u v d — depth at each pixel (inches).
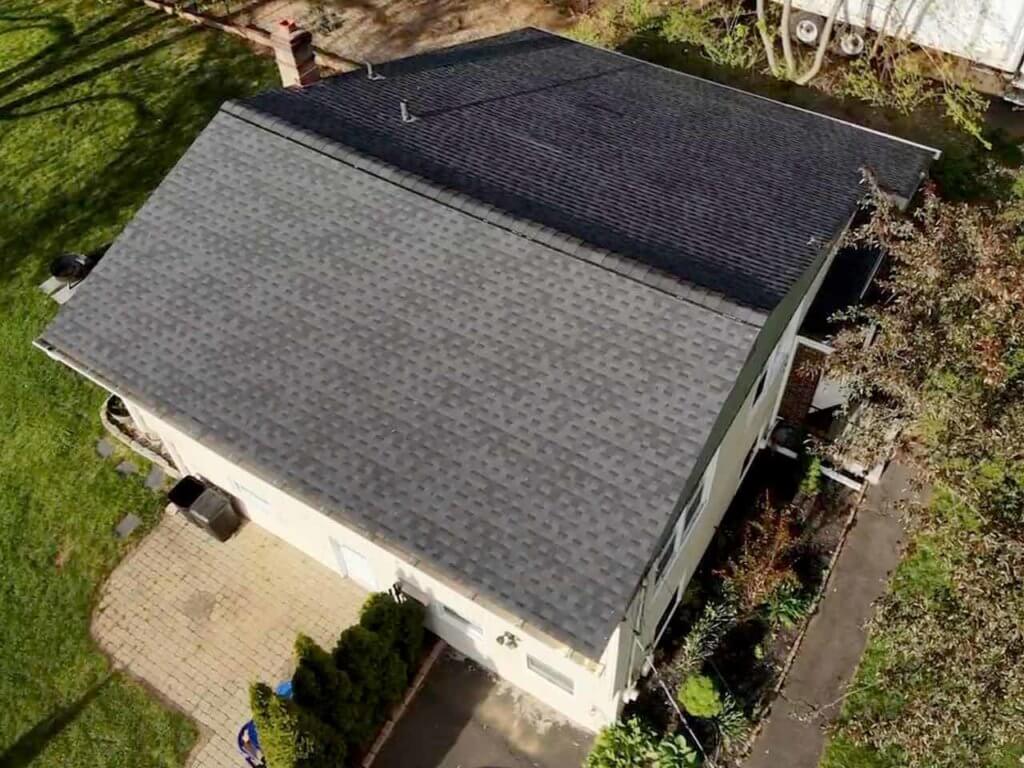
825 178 605.6
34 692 577.9
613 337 458.9
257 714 451.5
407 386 477.7
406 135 585.3
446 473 450.9
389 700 537.3
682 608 588.1
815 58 920.9
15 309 791.1
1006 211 537.0
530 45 763.4
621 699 514.0
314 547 602.9
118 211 868.0
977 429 466.3
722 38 975.0
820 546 609.9
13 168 920.3
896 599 501.0
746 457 625.0
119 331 538.0
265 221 546.9
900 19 910.4
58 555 641.0
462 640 555.8
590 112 651.5
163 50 1043.3
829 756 522.3
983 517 458.6
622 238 504.4
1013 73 890.1
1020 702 426.6
